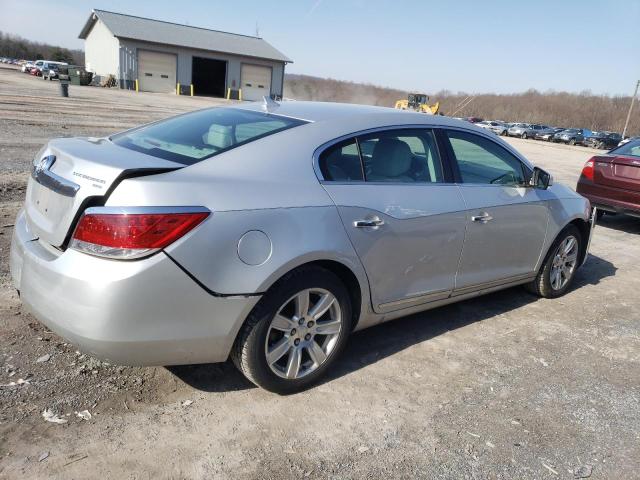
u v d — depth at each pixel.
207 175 2.65
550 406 3.20
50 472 2.30
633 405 3.29
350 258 3.04
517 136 50.41
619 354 3.98
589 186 8.30
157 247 2.38
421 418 2.96
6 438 2.46
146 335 2.45
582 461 2.73
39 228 2.70
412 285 3.52
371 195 3.18
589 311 4.78
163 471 2.38
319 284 2.94
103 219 2.37
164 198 2.43
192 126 3.31
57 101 23.22
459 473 2.56
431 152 3.68
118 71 44.91
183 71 47.66
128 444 2.52
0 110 16.55
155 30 47.88
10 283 4.05
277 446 2.62
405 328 4.08
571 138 48.88
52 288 2.46
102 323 2.37
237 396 2.98
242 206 2.62
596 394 3.38
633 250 7.20
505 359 3.73
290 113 3.38
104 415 2.70
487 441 2.82
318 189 2.96
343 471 2.50
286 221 2.75
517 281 4.52
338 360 3.50
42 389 2.84
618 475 2.65
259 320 2.74
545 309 4.73
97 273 2.35
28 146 10.36
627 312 4.84
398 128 3.51
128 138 3.28
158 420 2.71
